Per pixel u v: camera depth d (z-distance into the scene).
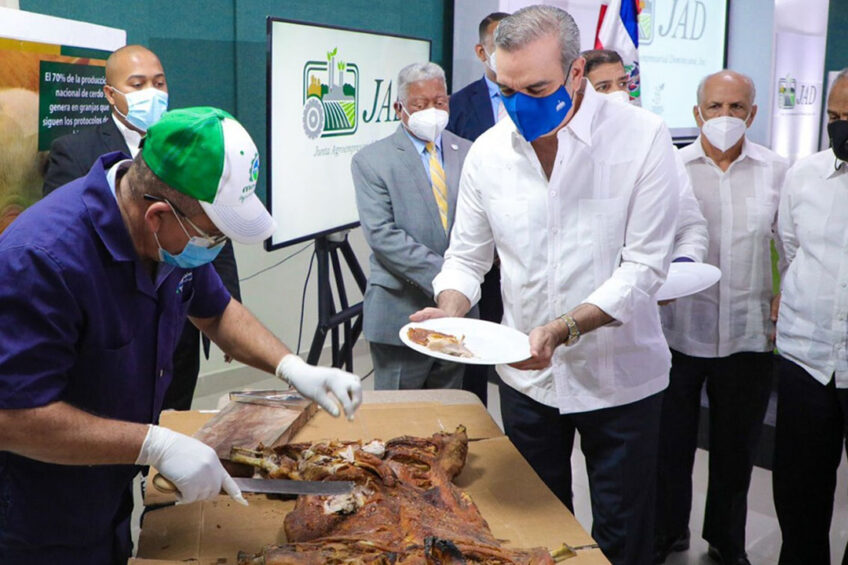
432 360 3.24
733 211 2.91
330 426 2.02
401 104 3.06
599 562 1.49
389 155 3.08
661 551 3.11
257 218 1.35
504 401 2.23
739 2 6.46
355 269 4.04
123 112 2.82
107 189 1.38
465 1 4.91
